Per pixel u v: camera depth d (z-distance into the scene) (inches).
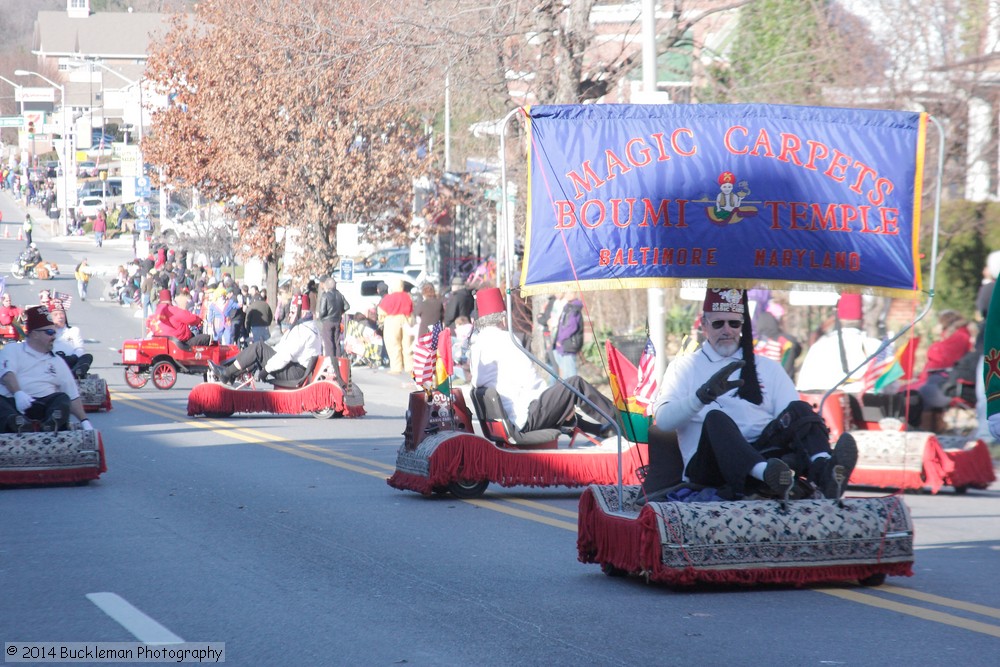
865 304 658.8
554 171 343.9
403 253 1720.0
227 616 301.1
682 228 345.4
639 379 386.6
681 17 983.6
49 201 4389.8
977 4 872.3
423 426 514.9
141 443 719.1
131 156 2630.4
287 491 527.2
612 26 1214.9
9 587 335.0
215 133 1509.6
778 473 312.5
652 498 337.7
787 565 319.3
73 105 5590.6
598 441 527.8
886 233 353.1
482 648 269.3
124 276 2300.7
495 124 1073.5
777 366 346.6
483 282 1122.7
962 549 394.0
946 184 859.4
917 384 614.9
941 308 823.7
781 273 345.7
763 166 348.8
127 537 413.7
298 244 1584.6
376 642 275.4
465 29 930.1
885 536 324.2
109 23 6092.5
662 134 346.9
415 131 1499.8
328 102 1401.3
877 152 353.7
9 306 1222.3
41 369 552.7
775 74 942.4
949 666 250.4
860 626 284.8
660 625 287.4
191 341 1167.6
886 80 885.8
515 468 502.9
